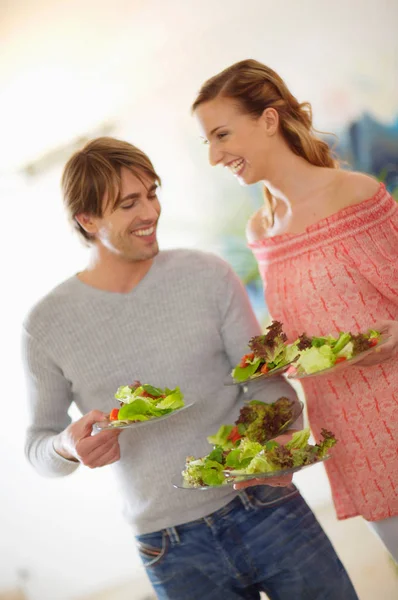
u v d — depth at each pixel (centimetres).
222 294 202
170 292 200
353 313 203
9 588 414
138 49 385
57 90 385
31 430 205
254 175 212
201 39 384
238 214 402
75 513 416
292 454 169
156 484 195
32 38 381
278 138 210
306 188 210
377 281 201
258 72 208
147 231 191
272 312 217
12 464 411
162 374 198
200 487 171
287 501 192
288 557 189
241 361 193
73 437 183
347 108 388
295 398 199
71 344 200
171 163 397
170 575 194
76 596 416
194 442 196
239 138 207
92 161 190
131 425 175
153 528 195
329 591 189
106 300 199
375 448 204
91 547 417
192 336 199
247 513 191
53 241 400
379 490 206
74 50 382
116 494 417
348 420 206
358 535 381
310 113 219
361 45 384
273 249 214
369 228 203
